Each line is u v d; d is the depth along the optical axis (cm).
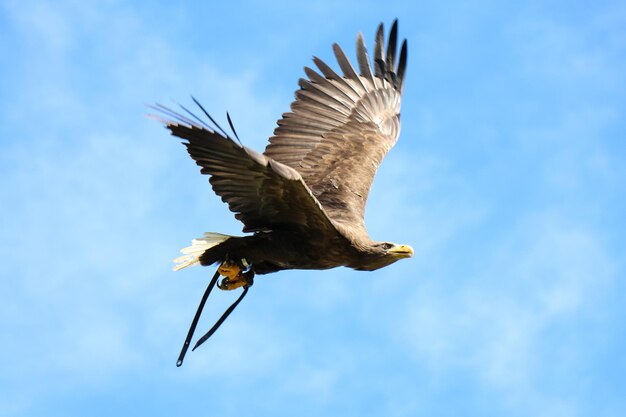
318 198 1489
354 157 1598
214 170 1209
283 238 1304
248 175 1202
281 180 1188
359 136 1645
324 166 1568
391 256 1365
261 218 1287
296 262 1328
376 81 1742
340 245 1319
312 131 1627
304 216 1268
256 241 1317
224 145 1152
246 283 1348
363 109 1694
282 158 1584
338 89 1689
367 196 1536
